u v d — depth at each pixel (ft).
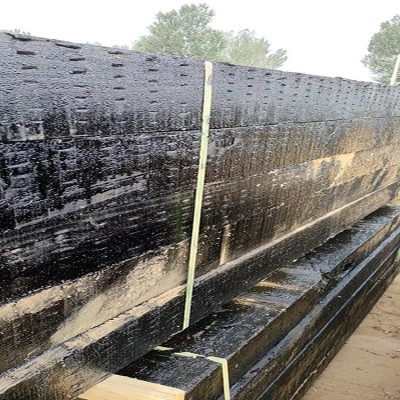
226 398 4.57
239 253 5.57
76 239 3.28
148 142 3.63
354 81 7.14
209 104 4.14
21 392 3.14
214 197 4.68
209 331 5.05
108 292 3.75
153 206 3.90
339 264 7.75
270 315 5.55
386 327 10.78
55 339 3.39
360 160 8.61
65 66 2.83
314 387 8.25
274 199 5.92
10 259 2.86
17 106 2.63
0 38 2.46
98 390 3.85
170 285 4.51
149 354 4.54
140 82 3.39
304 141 6.18
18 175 2.75
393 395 8.21
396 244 12.42
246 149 4.95
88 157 3.16
